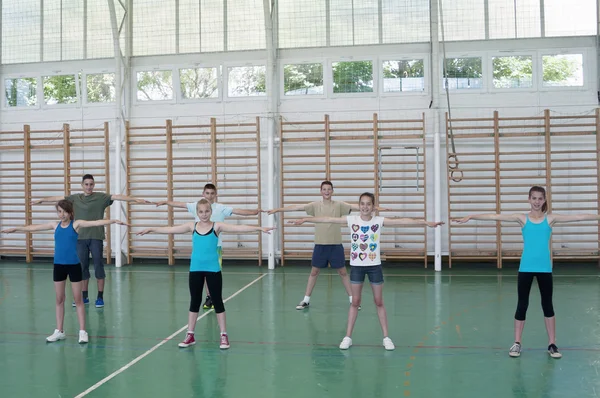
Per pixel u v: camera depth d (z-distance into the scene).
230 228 4.36
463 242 8.91
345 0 9.50
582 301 6.10
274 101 9.30
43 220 10.12
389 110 9.35
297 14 9.59
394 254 9.08
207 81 9.83
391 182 9.23
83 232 5.96
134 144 9.68
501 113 9.14
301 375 3.74
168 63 9.88
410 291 6.83
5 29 10.41
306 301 5.95
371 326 5.09
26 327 5.17
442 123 9.21
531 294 6.41
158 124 9.90
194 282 4.41
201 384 3.58
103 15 10.09
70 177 10.02
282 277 8.07
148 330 5.02
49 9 10.27
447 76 9.10
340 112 9.47
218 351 4.34
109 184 9.77
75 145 9.72
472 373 3.75
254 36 9.75
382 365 3.94
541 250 4.06
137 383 3.61
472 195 9.06
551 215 4.11
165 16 9.94
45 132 9.98
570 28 9.04
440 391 3.41
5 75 10.38
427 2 9.31
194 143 9.71
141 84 9.98
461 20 9.26
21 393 3.43
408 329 4.97
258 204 9.31
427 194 9.20
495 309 5.75
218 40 9.81
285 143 9.48
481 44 9.20
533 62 9.09
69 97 10.19
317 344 4.51
